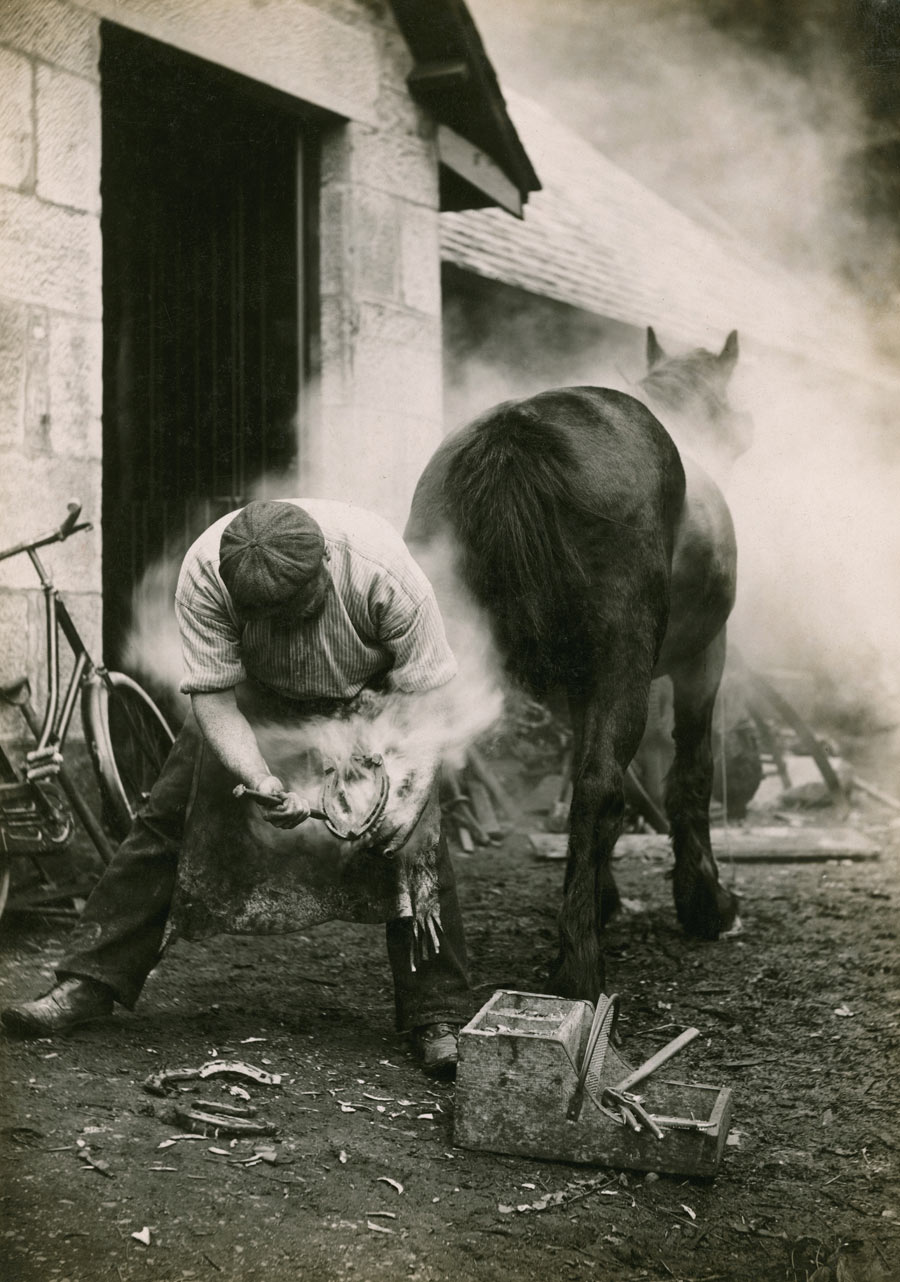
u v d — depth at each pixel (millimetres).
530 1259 2518
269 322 6840
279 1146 2910
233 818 3381
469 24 7086
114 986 3484
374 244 6957
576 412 3764
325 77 6559
